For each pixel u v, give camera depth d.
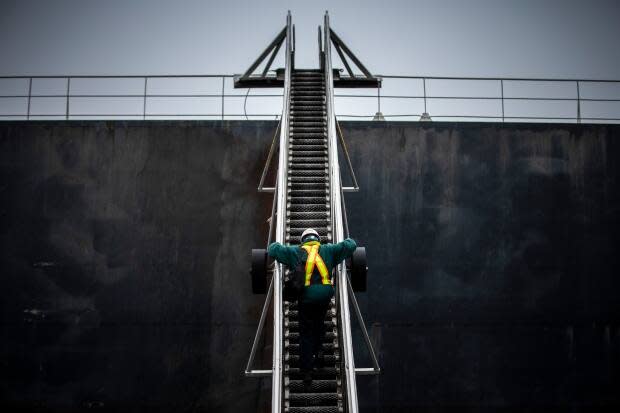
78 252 12.71
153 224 12.86
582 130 13.32
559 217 12.97
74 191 12.96
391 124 13.23
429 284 12.61
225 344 12.38
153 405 12.16
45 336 12.37
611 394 12.30
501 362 12.34
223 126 13.27
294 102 12.12
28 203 12.90
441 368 12.27
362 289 7.37
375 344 12.31
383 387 12.14
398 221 12.85
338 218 7.78
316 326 6.21
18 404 12.12
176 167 13.09
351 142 13.13
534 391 12.23
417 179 13.03
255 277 7.25
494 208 12.96
